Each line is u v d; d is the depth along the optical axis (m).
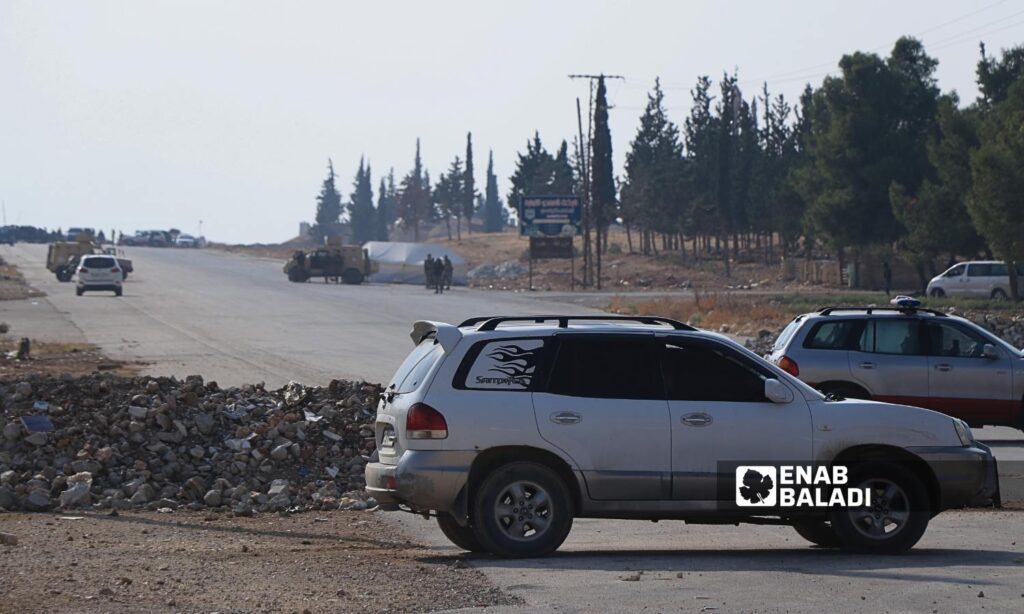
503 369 25.16
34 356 79.19
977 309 125.50
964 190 150.88
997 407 45.47
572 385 25.22
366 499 35.50
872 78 184.25
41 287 180.12
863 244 186.62
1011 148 129.00
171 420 39.34
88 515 32.16
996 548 26.89
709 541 28.77
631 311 138.38
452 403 24.78
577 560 24.78
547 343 25.41
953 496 25.92
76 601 19.59
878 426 25.67
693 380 25.55
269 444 39.06
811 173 197.88
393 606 19.75
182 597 20.23
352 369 75.88
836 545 28.14
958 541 27.97
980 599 20.53
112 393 41.25
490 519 24.72
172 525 30.48
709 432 25.20
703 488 25.12
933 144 156.25
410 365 26.42
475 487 24.86
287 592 20.81
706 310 132.25
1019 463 42.22
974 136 150.62
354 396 43.66
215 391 44.28
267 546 27.16
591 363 25.39
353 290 189.75
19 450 37.56
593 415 25.02
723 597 20.67
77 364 75.19
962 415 45.66
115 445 37.78
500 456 24.92
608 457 24.95
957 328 46.12
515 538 24.84
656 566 24.08
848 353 45.56
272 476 37.69
